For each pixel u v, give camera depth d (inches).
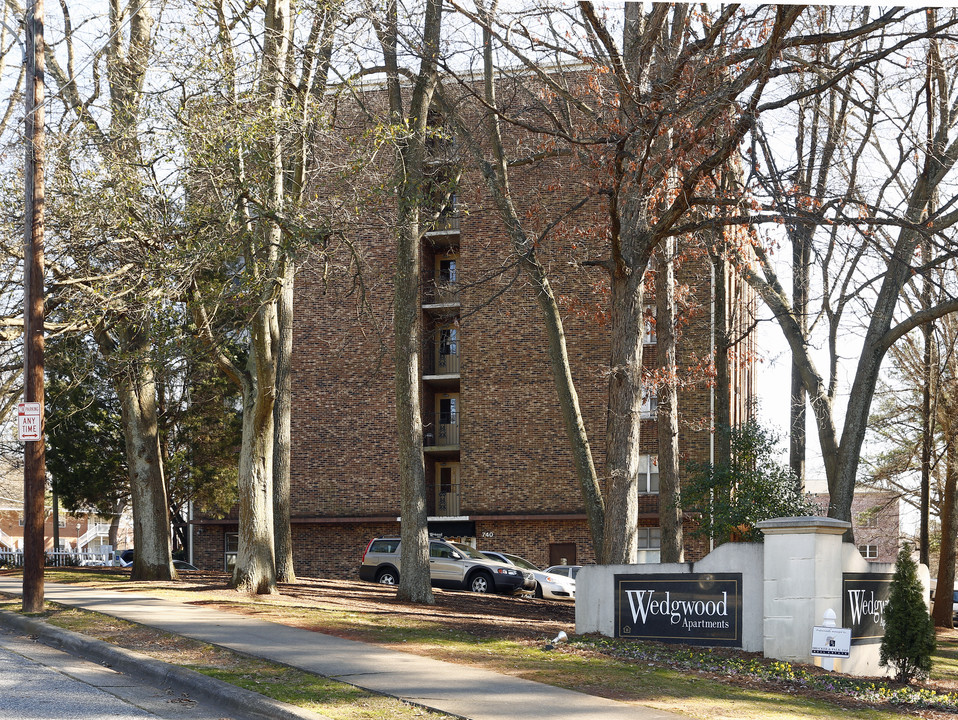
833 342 928.9
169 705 369.7
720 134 657.0
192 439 1390.3
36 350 614.5
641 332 705.6
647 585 585.0
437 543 1170.6
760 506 860.0
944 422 1186.0
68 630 526.6
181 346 689.0
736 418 1513.3
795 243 880.3
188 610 621.6
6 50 856.3
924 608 513.7
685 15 731.4
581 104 708.0
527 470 1400.1
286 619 598.5
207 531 1569.9
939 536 1747.0
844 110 781.9
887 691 459.5
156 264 643.5
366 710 353.1
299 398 1502.2
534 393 1408.7
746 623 550.9
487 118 826.2
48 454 1334.9
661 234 669.3
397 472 1466.5
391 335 1469.0
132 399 891.4
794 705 408.8
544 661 487.8
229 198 642.2
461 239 1444.4
